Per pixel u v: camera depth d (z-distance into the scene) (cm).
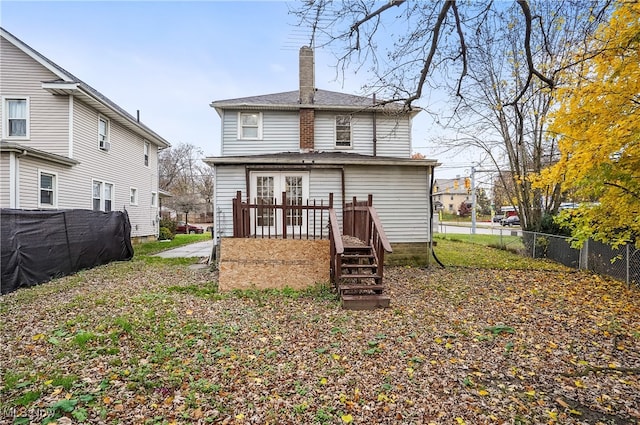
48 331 453
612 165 598
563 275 897
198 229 3291
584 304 620
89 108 1384
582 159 545
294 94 1452
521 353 414
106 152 1517
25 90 1248
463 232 2748
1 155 1047
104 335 434
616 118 552
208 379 339
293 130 1295
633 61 528
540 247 1208
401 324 509
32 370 346
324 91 1559
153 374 344
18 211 755
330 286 711
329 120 1316
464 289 740
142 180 1903
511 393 326
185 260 1181
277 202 1069
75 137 1290
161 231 2200
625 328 497
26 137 1241
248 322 509
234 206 749
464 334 471
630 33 517
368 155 1301
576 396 323
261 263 728
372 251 714
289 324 505
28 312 545
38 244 800
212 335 450
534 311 579
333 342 439
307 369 365
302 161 1036
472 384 340
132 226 1784
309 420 280
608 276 871
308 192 1073
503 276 885
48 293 671
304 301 634
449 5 585
